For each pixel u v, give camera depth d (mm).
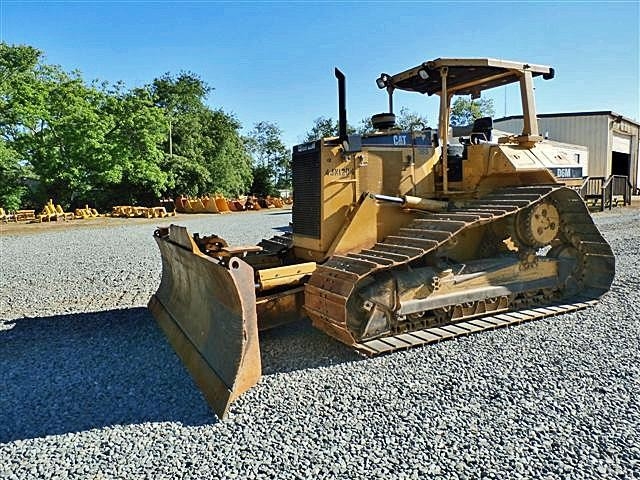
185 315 4902
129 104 29359
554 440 2936
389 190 5293
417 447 2893
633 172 30859
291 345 4730
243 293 3588
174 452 2920
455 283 5023
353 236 4957
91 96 29609
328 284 4336
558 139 26562
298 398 3576
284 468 2721
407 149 5441
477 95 6383
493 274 5340
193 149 37281
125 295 7195
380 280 4609
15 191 28484
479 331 4914
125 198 32375
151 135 30047
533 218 5570
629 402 3400
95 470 2760
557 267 5938
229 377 3516
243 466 2756
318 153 5008
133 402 3611
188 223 20500
